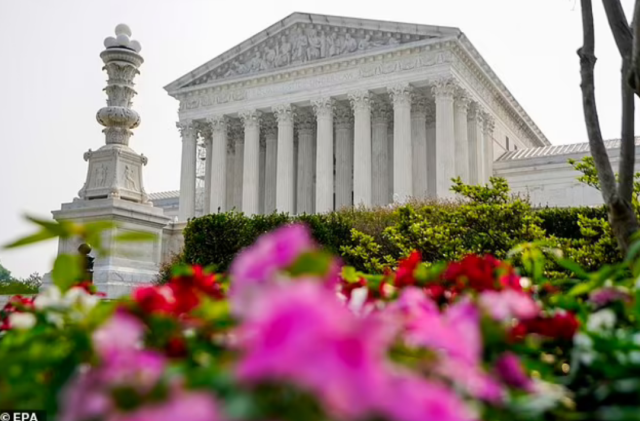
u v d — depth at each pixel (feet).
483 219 42.24
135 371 5.74
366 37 183.42
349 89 181.78
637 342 8.40
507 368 7.53
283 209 185.16
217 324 8.50
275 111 192.95
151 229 66.08
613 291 10.95
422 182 183.52
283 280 6.12
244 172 194.70
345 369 4.19
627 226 20.44
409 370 5.77
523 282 13.71
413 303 8.52
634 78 20.45
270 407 4.56
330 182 180.45
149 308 8.64
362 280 12.73
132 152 67.72
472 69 186.29
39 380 8.05
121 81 69.92
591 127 22.77
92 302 11.02
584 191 188.55
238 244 68.64
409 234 44.52
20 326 10.85
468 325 7.34
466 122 179.83
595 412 6.84
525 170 197.98
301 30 193.88
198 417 4.38
